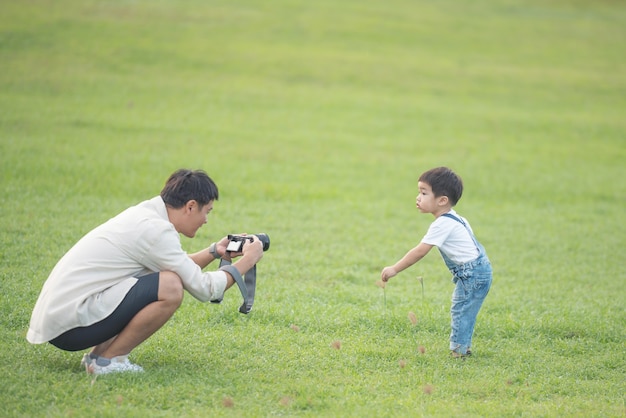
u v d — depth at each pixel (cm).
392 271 938
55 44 3622
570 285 1428
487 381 886
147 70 3462
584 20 5722
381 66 4053
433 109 3416
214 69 3638
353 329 1066
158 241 809
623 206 2241
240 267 857
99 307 795
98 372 817
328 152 2623
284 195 2053
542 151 2908
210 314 1078
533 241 1781
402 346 1006
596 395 870
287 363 910
